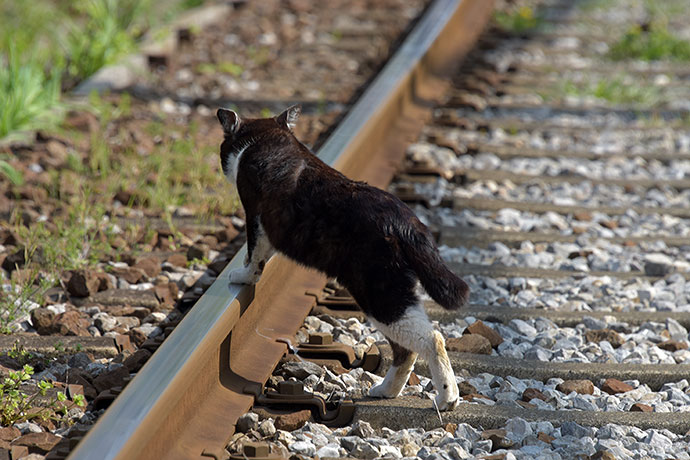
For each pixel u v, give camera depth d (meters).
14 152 21.72
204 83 28.22
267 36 33.72
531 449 10.98
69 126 23.53
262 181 12.31
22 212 18.11
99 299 15.15
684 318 15.05
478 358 13.48
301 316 13.84
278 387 12.06
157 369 10.20
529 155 23.19
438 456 10.59
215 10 36.59
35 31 31.88
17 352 13.14
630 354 13.90
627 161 22.86
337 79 29.03
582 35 34.31
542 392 12.72
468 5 35.12
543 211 19.86
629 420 11.84
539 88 28.78
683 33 35.09
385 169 20.59
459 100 26.69
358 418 11.71
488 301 15.77
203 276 16.06
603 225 19.23
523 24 35.66
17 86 22.70
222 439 10.55
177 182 20.19
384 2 38.31
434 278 11.26
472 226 18.88
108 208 18.88
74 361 13.09
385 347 13.62
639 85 28.84
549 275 16.75
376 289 11.39
